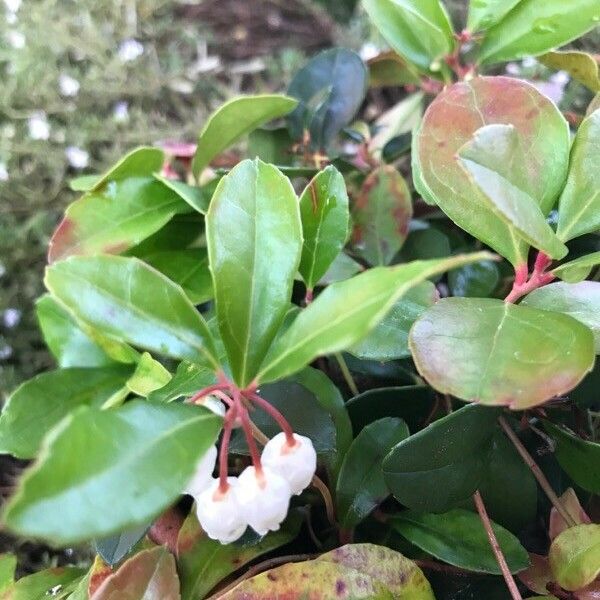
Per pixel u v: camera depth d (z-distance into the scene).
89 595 0.07
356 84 0.11
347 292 0.05
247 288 0.06
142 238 0.09
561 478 0.09
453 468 0.07
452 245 0.11
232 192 0.07
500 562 0.07
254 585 0.07
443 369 0.06
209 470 0.06
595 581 0.07
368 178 0.10
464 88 0.07
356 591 0.07
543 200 0.07
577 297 0.07
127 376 0.09
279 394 0.08
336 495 0.08
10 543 0.12
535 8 0.09
